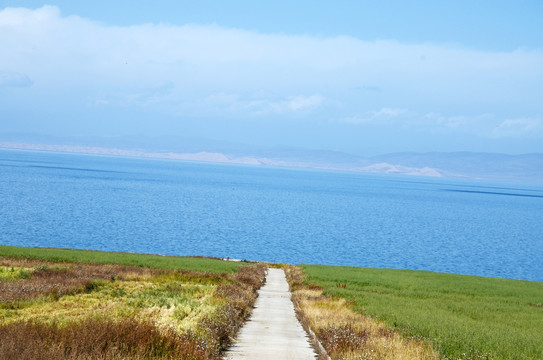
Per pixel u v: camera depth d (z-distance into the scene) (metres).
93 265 44.84
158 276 38.94
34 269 37.00
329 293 35.22
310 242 118.19
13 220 115.31
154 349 11.70
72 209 147.62
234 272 47.53
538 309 34.84
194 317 18.45
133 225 124.06
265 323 21.88
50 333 11.22
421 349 14.94
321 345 16.27
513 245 142.00
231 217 160.75
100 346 10.78
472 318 28.66
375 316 23.19
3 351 9.51
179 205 185.25
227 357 13.85
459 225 192.25
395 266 92.50
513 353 16.38
